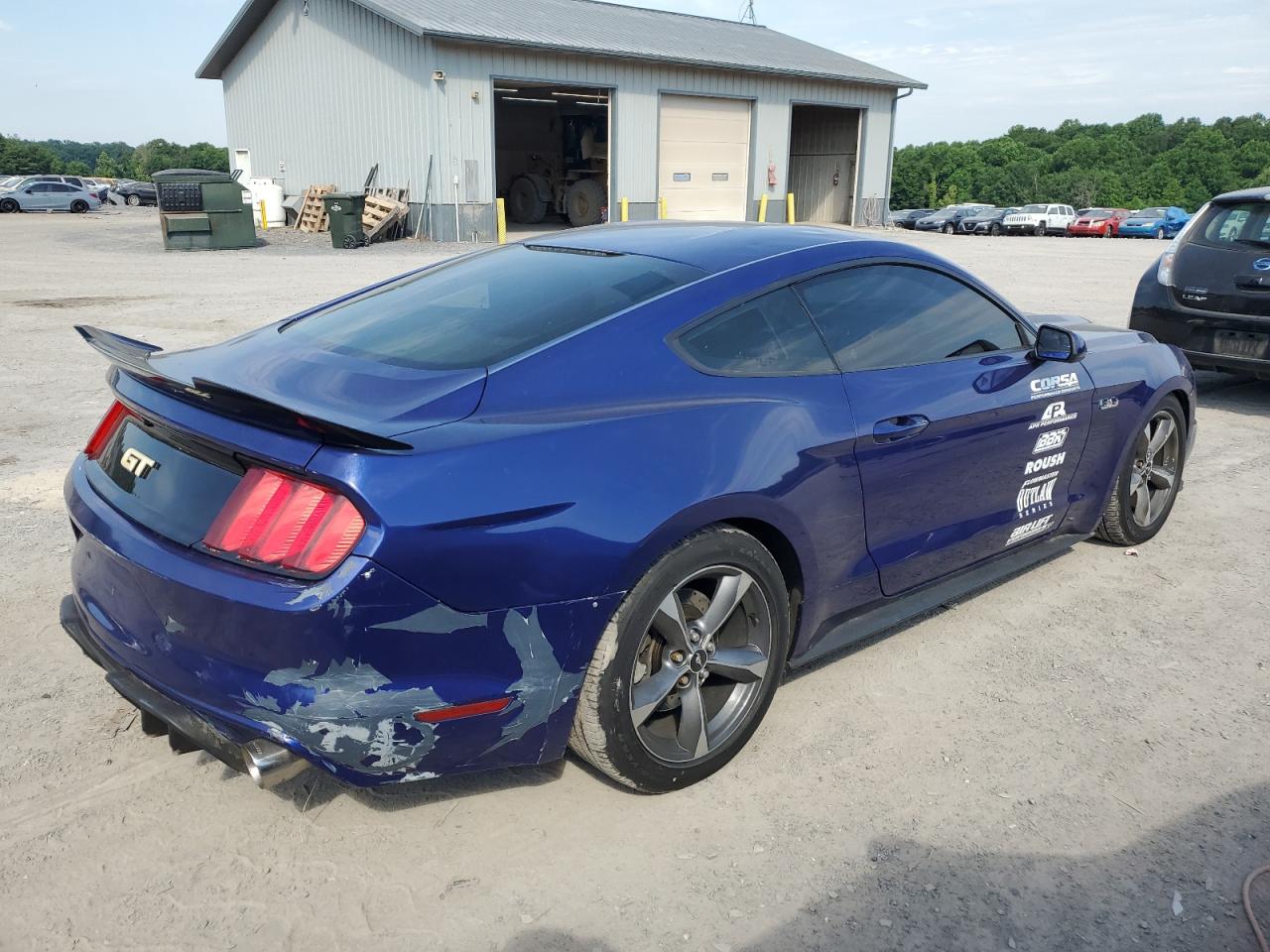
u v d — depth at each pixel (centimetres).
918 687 329
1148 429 442
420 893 230
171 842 245
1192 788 276
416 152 2470
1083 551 454
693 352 268
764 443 264
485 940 217
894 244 335
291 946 213
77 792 262
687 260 294
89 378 779
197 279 1545
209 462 229
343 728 209
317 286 1449
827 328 301
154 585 223
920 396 314
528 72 2489
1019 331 370
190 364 279
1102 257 2458
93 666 328
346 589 203
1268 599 404
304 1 2709
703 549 252
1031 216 4378
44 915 220
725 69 2789
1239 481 565
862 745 294
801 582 289
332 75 2675
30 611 363
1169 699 324
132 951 211
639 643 243
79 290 1375
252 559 212
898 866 243
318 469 207
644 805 264
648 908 227
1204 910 230
